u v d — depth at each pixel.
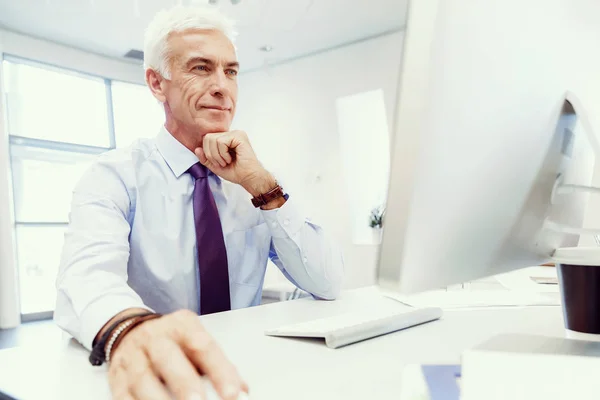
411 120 0.28
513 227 0.41
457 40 0.28
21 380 0.42
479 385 0.31
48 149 5.15
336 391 0.37
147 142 1.12
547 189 0.44
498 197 0.37
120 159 1.04
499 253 0.42
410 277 0.31
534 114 0.36
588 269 0.54
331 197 4.79
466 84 0.29
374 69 4.52
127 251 0.83
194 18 1.03
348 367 0.44
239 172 0.99
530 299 0.86
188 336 0.38
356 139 4.75
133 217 1.02
